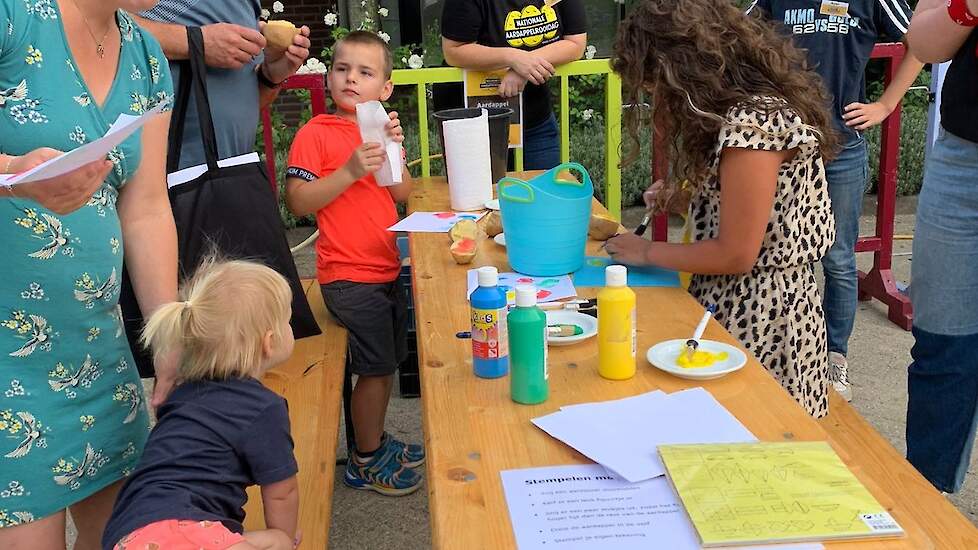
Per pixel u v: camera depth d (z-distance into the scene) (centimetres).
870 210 653
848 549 111
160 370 169
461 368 171
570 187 239
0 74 139
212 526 149
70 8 146
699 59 202
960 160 216
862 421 226
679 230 612
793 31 335
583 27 383
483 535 117
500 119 323
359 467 300
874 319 437
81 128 148
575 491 127
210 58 236
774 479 125
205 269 179
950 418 234
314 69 424
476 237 261
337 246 282
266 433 164
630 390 160
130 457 168
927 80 732
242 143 257
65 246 148
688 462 130
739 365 166
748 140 196
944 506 184
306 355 266
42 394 150
